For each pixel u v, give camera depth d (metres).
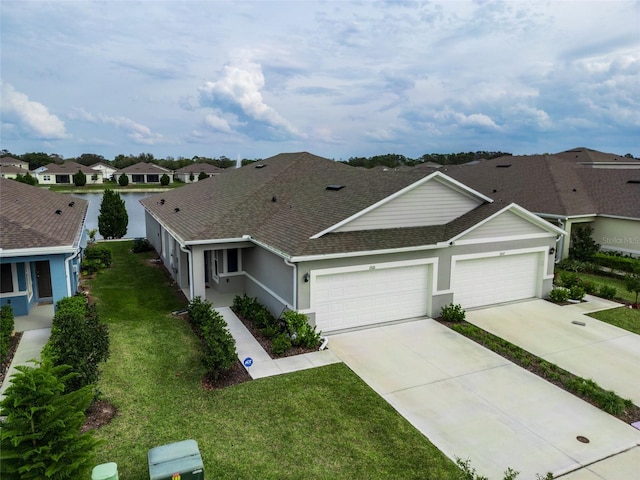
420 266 14.14
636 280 16.14
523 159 30.72
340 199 15.72
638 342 12.71
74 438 5.76
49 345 8.48
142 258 23.05
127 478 6.61
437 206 15.08
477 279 15.41
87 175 94.56
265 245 13.64
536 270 16.75
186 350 11.39
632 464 7.45
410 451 7.57
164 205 23.11
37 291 15.44
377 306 13.66
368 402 9.10
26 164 112.31
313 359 11.09
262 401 8.98
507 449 7.74
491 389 9.86
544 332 13.36
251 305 14.30
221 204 18.47
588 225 24.25
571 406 9.26
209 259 17.77
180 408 8.62
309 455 7.35
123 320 13.57
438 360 11.24
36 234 12.52
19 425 5.53
